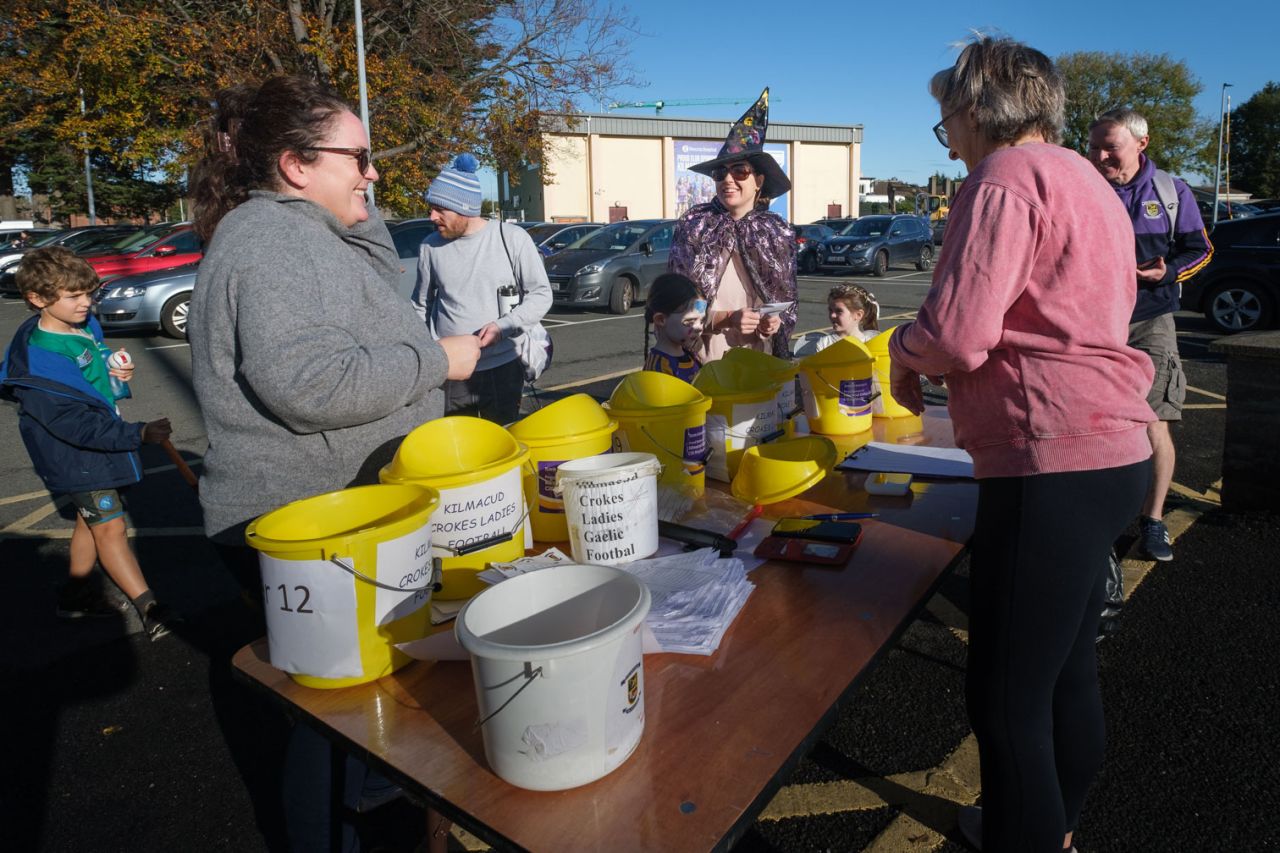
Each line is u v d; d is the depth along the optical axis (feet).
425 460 4.89
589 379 26.14
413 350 4.90
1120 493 4.49
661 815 3.12
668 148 130.72
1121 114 10.40
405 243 33.27
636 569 4.99
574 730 3.21
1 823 7.45
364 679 4.06
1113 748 7.74
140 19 49.16
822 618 4.58
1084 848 6.60
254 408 4.89
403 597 4.09
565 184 125.18
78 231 55.11
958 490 6.68
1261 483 12.74
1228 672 8.80
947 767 7.66
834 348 8.28
